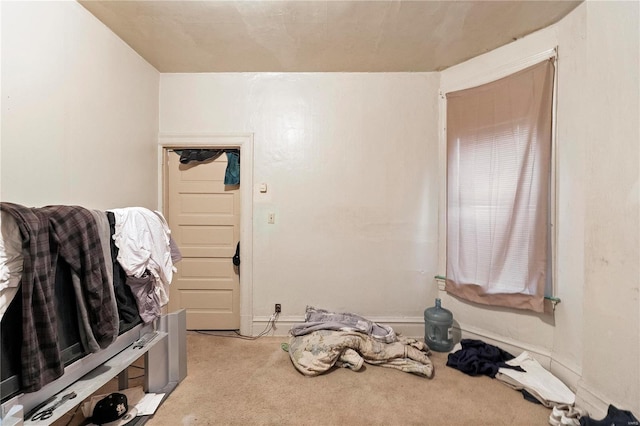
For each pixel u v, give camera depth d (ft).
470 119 7.94
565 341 6.29
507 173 7.23
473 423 5.30
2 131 4.44
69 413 5.38
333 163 8.92
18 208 3.64
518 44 7.11
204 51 7.66
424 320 8.89
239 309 9.39
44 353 3.77
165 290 6.36
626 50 4.73
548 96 6.52
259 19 6.34
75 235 4.33
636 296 4.58
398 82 8.82
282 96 8.86
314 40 7.17
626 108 4.74
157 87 8.68
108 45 6.61
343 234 8.98
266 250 8.98
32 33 4.84
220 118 8.86
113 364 5.04
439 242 8.87
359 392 6.18
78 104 5.80
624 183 4.77
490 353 7.16
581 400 5.38
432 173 8.86
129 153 7.44
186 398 5.99
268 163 8.91
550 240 6.61
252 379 6.66
